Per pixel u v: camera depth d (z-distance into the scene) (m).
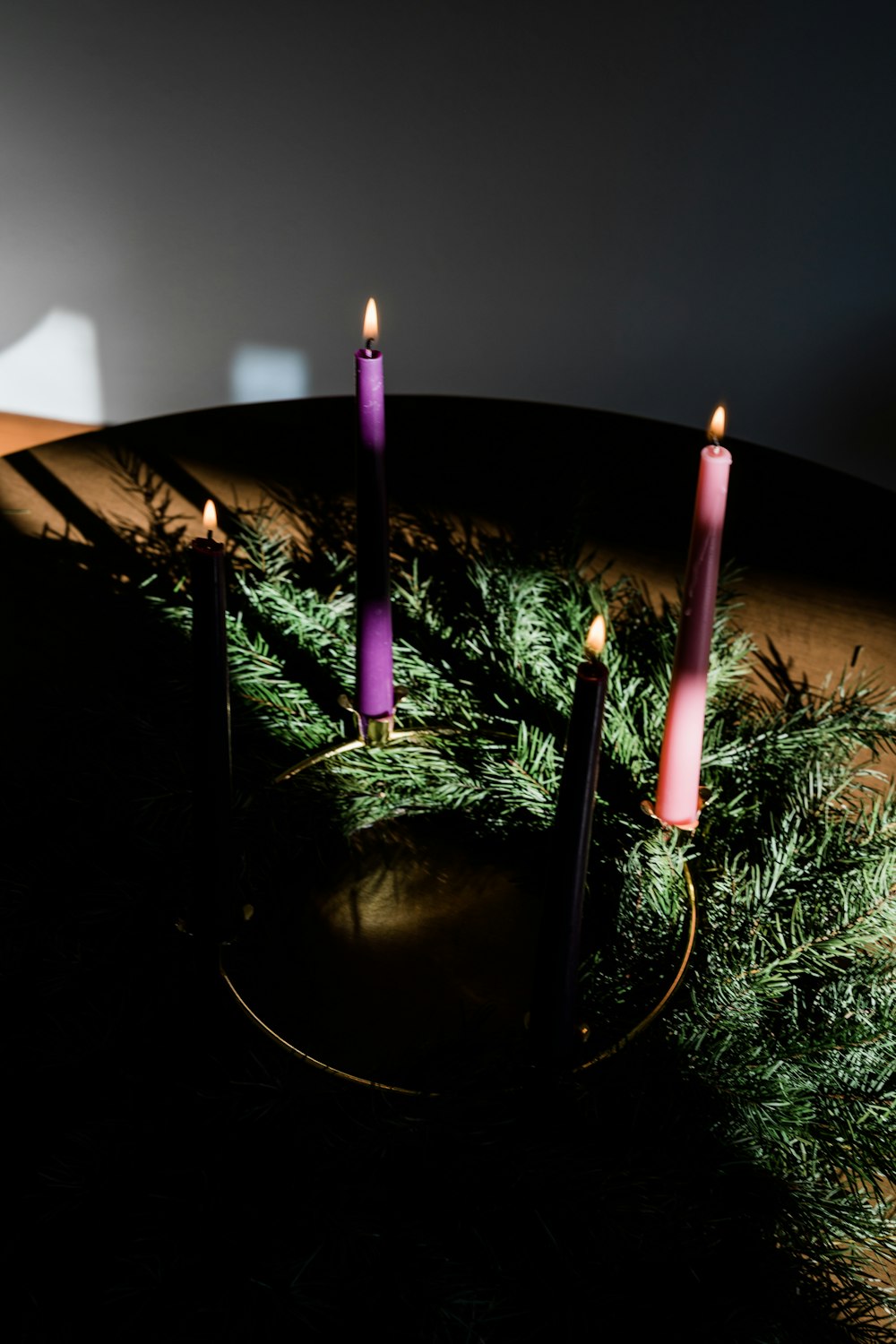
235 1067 0.91
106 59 2.41
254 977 0.99
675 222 2.47
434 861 1.08
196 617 0.82
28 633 1.25
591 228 2.52
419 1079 0.88
